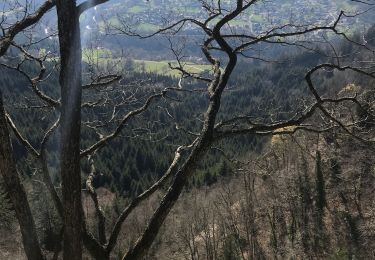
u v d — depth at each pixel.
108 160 51.62
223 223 37.34
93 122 7.39
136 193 47.34
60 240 4.82
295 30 6.20
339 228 34.72
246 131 4.88
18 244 26.09
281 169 34.78
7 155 3.70
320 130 5.47
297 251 35.03
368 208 33.97
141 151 52.62
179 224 38.94
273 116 6.50
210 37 5.97
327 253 33.81
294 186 36.50
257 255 35.62
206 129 4.71
